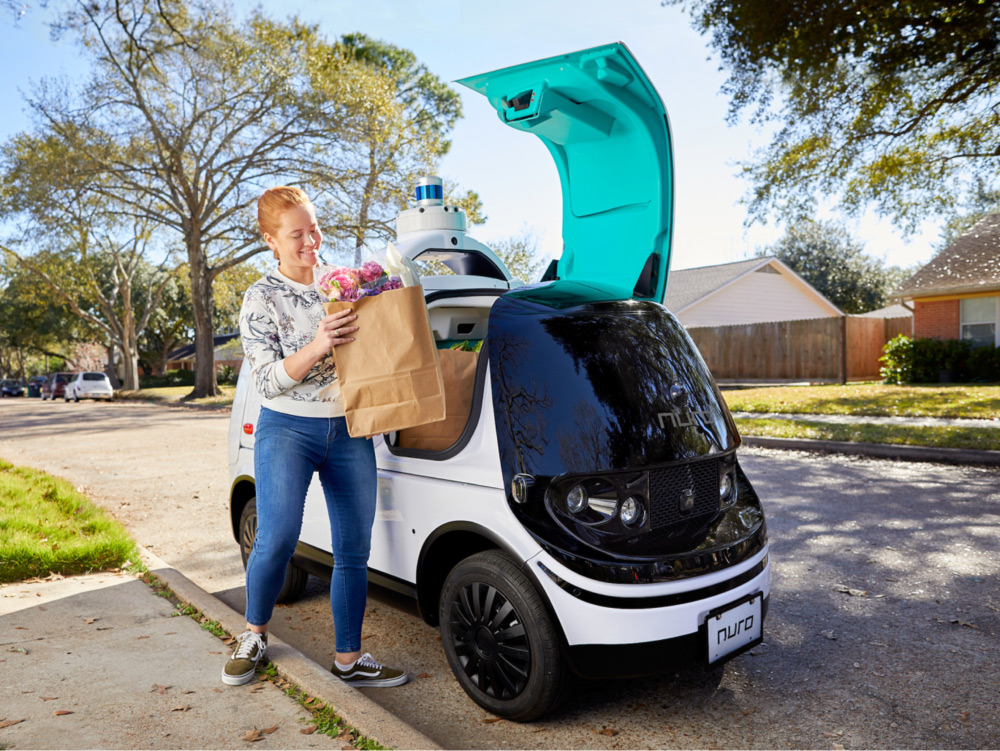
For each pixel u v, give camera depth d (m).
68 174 24.31
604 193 3.79
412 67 34.00
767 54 13.20
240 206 24.89
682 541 2.66
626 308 3.13
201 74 23.33
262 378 2.73
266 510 2.82
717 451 2.88
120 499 7.46
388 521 3.15
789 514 5.92
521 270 29.02
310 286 2.89
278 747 2.39
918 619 3.69
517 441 2.67
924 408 12.38
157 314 56.59
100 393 36.19
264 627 2.98
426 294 3.61
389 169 24.00
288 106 23.27
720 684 3.06
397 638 3.67
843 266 53.41
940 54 12.11
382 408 2.59
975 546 4.87
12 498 6.58
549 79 3.31
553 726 2.73
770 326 23.34
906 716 2.76
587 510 2.58
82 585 4.22
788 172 14.86
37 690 2.81
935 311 21.55
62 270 37.97
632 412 2.73
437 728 2.74
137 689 2.82
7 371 88.81
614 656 2.47
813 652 3.35
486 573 2.69
